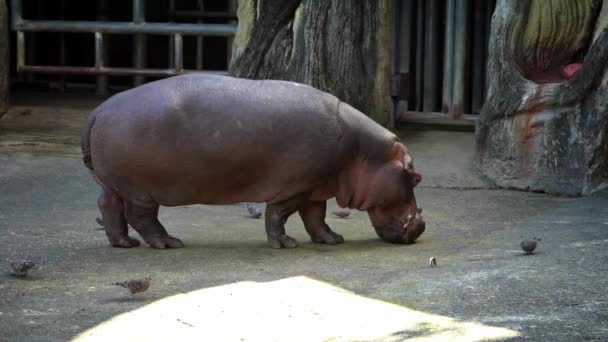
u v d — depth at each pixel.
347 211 13.00
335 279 8.63
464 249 10.22
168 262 9.56
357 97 16.83
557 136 15.21
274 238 10.48
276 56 16.16
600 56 14.63
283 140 10.12
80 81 25.84
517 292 7.84
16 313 7.40
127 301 7.79
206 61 25.58
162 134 9.89
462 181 16.11
